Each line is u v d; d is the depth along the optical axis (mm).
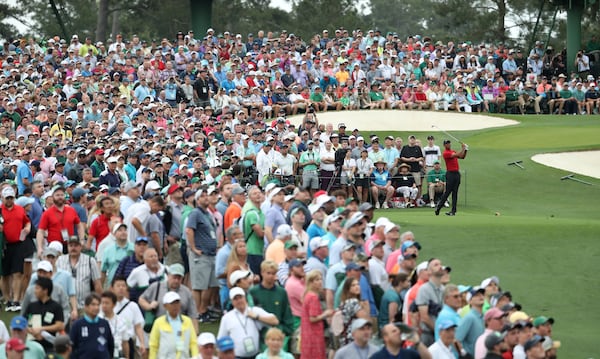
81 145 81125
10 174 75812
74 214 55344
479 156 107750
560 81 139625
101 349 39219
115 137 85188
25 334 37688
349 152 89625
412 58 138875
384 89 128250
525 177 100562
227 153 87125
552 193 96062
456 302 40375
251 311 40469
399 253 46188
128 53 127000
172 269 41969
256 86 123000
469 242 69000
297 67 127000
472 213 86375
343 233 45375
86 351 39000
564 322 53812
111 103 106375
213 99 118188
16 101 100312
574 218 85438
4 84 108188
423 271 42188
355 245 44938
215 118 105688
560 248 67125
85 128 96938
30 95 104562
